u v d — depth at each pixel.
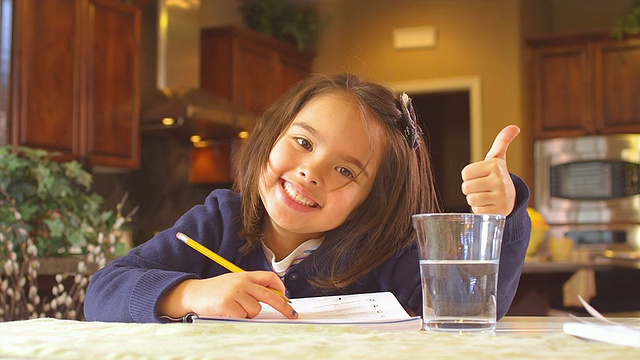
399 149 1.19
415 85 6.30
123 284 0.97
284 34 6.16
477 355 0.54
